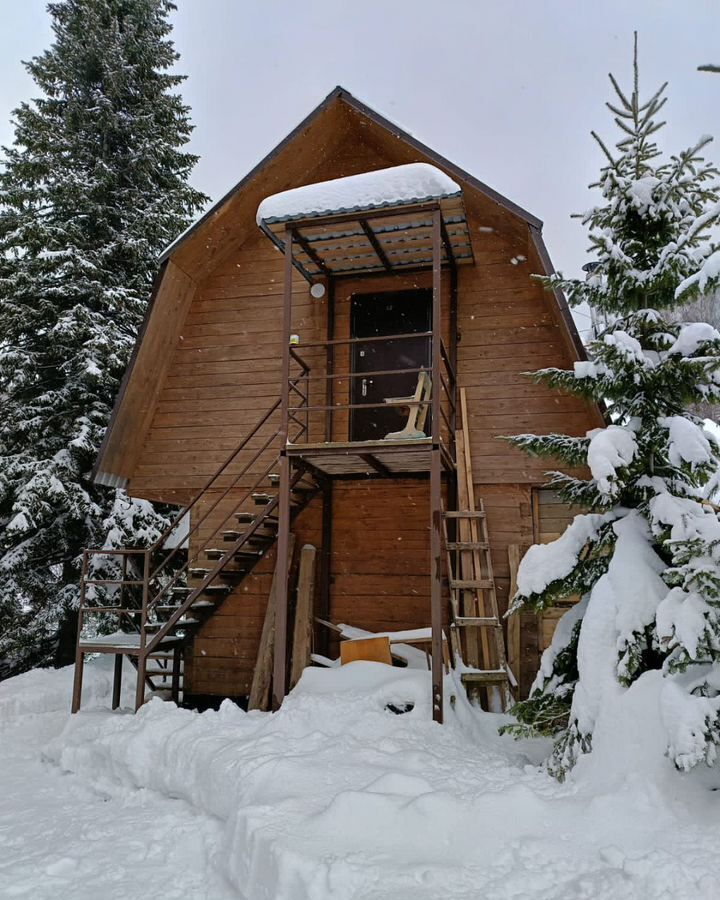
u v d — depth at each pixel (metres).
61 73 16.91
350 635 9.02
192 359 10.59
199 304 10.70
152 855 5.36
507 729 6.13
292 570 9.88
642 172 6.62
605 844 4.30
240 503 9.41
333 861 4.14
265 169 9.63
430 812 4.67
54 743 7.93
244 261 10.67
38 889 4.78
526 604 6.36
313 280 10.33
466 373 9.64
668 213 6.34
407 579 9.56
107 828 5.85
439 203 7.92
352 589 9.69
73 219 15.92
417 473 9.50
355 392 10.17
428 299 10.16
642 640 5.18
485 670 8.17
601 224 6.70
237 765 5.73
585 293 6.62
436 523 7.48
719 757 4.69
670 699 4.48
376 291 10.19
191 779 6.23
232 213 9.89
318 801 5.04
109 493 15.08
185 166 18.16
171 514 17.02
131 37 17.31
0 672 15.64
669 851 4.05
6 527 14.56
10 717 9.85
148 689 10.90
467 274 9.89
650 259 6.47
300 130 9.50
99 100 16.58
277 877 4.17
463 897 3.86
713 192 6.46
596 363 6.34
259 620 10.00
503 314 9.68
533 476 9.23
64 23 17.67
